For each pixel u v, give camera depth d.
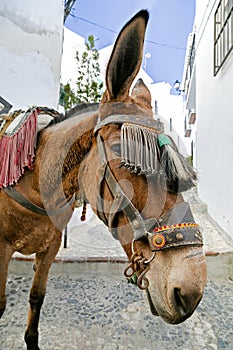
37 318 1.61
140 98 1.04
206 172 4.61
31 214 1.25
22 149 1.21
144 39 0.88
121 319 2.11
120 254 2.96
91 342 1.83
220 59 3.90
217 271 2.87
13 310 2.17
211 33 4.55
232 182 3.26
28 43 3.62
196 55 6.17
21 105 3.57
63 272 2.84
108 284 2.67
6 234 1.28
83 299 2.38
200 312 2.23
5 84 3.41
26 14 3.59
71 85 5.88
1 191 1.25
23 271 2.83
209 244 3.09
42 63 3.80
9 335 1.85
